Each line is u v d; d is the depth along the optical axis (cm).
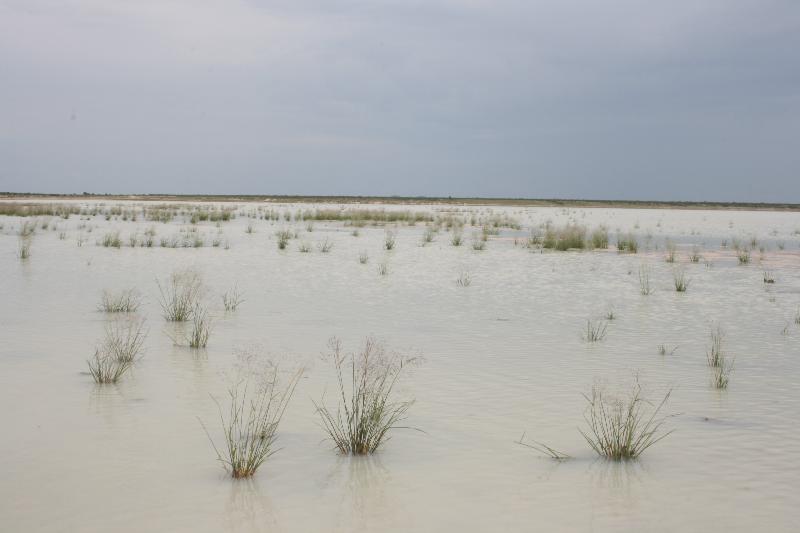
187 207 7081
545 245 2895
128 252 2366
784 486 523
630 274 1973
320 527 453
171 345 990
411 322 1207
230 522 459
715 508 484
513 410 711
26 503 484
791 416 698
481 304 1419
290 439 624
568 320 1248
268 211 6278
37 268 1870
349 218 5122
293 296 1488
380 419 671
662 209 11112
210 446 598
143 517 465
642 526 456
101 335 1038
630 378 841
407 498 500
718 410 717
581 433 637
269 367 864
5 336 1023
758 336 1116
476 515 472
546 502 493
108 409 694
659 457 584
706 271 2073
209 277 1766
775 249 2978
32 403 711
